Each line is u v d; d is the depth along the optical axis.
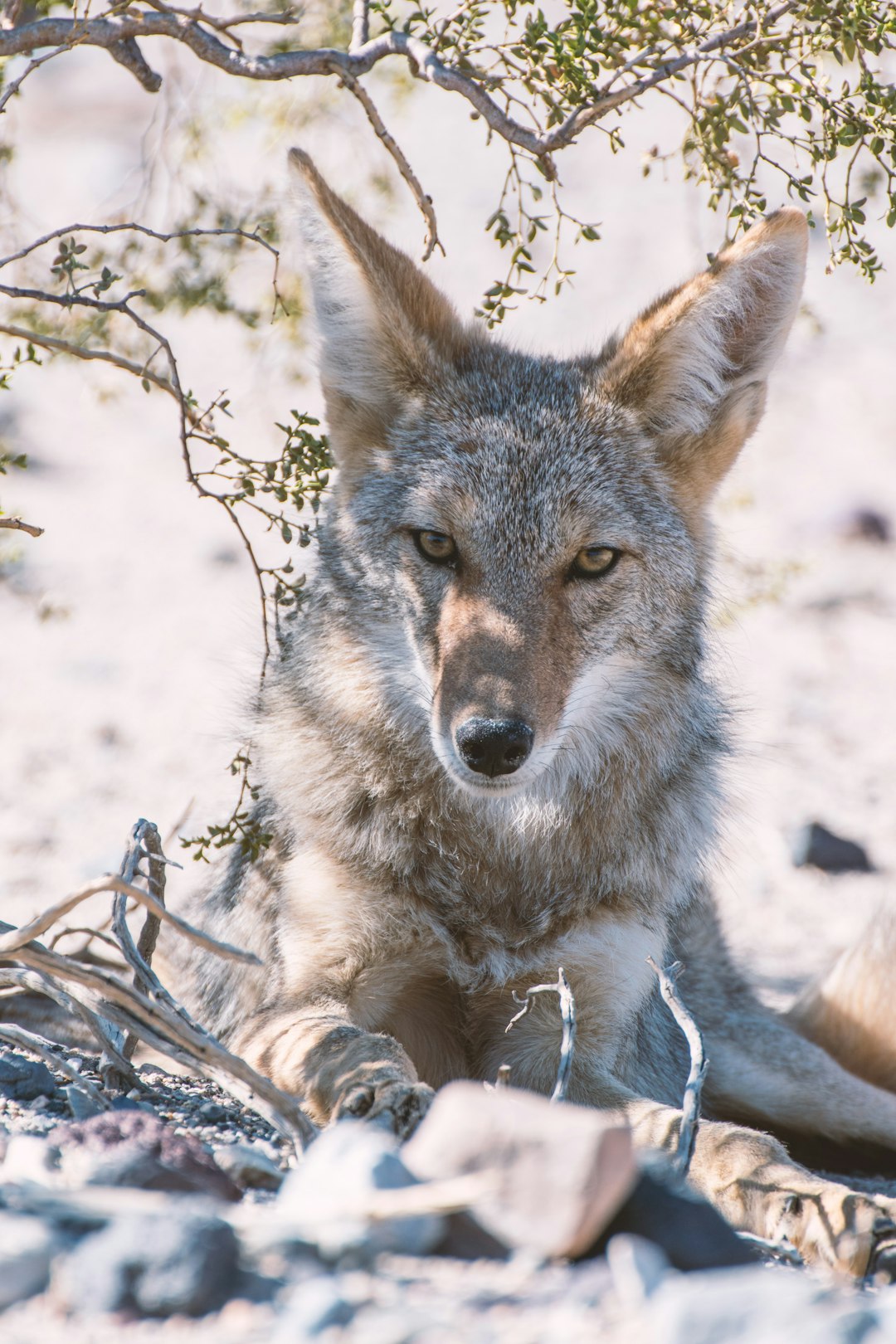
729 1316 3.56
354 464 8.34
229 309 10.25
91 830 12.95
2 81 7.34
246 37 11.30
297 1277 4.00
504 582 7.66
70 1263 3.88
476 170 32.50
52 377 28.03
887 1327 3.47
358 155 14.00
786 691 17.70
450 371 8.35
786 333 8.30
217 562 21.19
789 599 20.44
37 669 17.50
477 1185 4.11
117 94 38.09
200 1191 4.79
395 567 7.95
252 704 9.43
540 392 8.28
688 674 8.32
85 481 24.39
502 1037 8.05
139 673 17.39
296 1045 6.90
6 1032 6.19
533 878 7.88
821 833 13.87
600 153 34.62
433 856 7.84
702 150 8.30
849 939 12.50
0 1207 4.17
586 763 7.95
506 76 7.97
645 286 27.36
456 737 7.13
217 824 9.50
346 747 7.94
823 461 24.89
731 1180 6.52
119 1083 6.45
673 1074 9.11
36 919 5.12
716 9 7.79
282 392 22.41
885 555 22.05
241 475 7.76
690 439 8.39
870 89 7.51
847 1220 5.94
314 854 7.83
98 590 20.08
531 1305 3.84
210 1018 8.80
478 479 7.88
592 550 7.86
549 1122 4.43
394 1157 4.46
